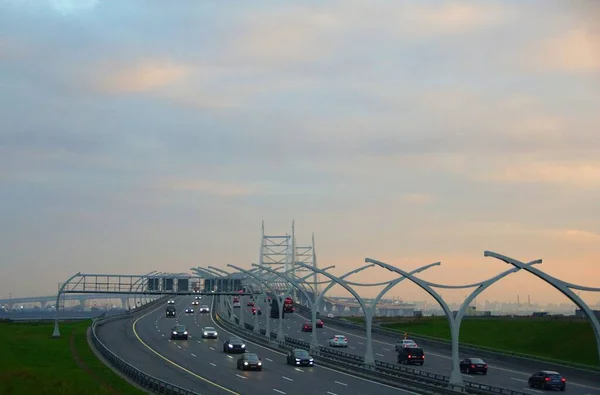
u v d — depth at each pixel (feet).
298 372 225.56
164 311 578.25
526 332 321.11
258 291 481.05
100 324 408.26
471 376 224.33
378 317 550.77
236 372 222.48
